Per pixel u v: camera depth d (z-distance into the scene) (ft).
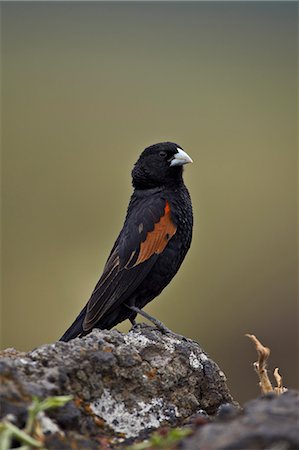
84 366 16.67
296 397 14.73
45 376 15.99
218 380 19.56
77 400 16.46
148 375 18.22
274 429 13.73
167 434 15.74
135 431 17.20
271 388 18.30
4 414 14.52
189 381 19.17
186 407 18.69
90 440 15.76
